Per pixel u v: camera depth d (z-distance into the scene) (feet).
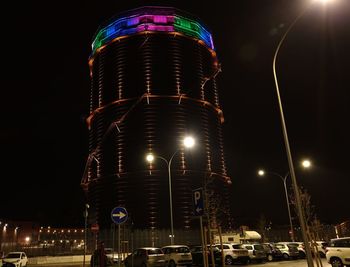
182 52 357.00
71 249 188.24
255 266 100.73
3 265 121.80
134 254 100.63
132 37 357.61
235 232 234.17
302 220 51.42
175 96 333.21
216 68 394.11
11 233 276.62
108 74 356.18
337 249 83.35
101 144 334.24
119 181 307.99
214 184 318.86
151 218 285.84
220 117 378.53
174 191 298.56
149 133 317.01
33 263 163.43
